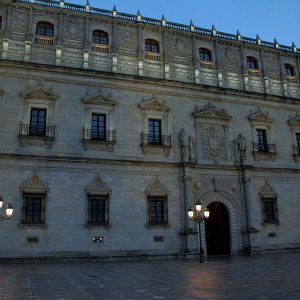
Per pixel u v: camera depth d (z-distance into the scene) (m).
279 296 13.03
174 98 38.16
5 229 29.98
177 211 35.34
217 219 37.78
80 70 35.03
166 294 13.91
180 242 34.78
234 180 38.41
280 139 41.75
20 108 32.72
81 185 32.88
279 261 28.48
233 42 42.34
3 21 34.38
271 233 38.50
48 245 30.80
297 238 39.62
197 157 37.34
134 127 35.84
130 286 16.30
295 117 43.06
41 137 32.50
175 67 39.22
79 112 34.41
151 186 34.97
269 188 39.59
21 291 15.12
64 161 32.78
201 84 39.12
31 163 31.91
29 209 31.22
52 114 33.50
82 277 20.08
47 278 19.73
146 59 38.34
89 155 33.75
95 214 32.97
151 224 34.09
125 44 37.88
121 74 36.22
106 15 37.59
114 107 35.59
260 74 43.19
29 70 33.69
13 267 26.66
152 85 37.41
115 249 32.59
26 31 34.75
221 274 20.56
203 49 41.38
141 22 38.69
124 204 33.78
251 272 21.30
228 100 40.31
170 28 39.62
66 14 36.41
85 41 36.25
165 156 36.22
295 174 41.34
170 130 37.09
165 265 27.52
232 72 41.75
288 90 44.09
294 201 40.50
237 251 37.09
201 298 12.89
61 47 35.31
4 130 31.88
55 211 31.62
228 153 38.69
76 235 31.75
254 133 40.66
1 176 30.92
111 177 33.94
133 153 35.22
